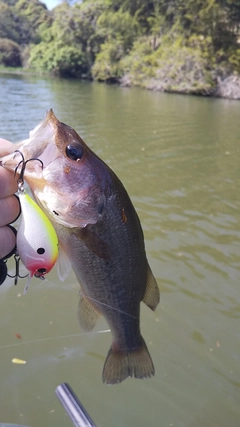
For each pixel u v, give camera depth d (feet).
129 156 5.49
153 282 1.18
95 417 1.67
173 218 3.47
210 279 2.57
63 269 0.96
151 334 2.11
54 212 0.91
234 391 1.82
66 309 2.23
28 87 14.67
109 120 8.30
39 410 1.67
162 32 21.26
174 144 6.46
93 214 0.95
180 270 2.64
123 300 1.11
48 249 0.81
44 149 0.90
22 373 1.84
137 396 1.77
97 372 1.88
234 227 3.36
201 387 1.83
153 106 11.45
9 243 0.79
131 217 1.05
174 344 2.05
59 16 25.64
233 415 1.71
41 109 8.98
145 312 2.25
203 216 3.56
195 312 2.27
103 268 1.03
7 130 6.44
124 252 1.05
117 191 1.00
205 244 3.02
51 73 24.56
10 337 2.03
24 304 2.24
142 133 7.18
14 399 1.72
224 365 1.94
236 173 5.03
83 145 0.94
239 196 4.17
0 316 2.15
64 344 2.01
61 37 24.68
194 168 5.14
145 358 1.22
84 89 15.80
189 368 1.92
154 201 3.85
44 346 1.99
